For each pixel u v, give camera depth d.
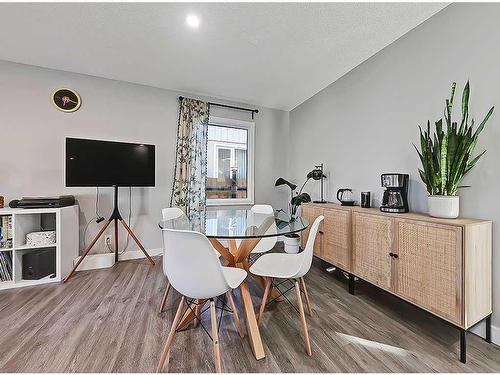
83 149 2.63
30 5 1.75
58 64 2.67
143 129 3.23
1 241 2.27
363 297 2.17
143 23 1.97
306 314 1.88
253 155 4.01
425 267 1.60
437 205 1.65
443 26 1.84
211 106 3.69
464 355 1.37
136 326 1.68
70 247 2.63
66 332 1.60
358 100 2.70
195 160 3.47
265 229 1.76
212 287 1.23
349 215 2.27
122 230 3.15
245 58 2.52
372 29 2.07
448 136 1.59
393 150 2.27
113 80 3.06
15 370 1.27
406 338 1.59
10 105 2.62
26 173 2.68
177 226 1.87
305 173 3.78
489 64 1.58
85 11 1.82
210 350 1.45
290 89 3.34
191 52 2.41
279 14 1.87
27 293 2.17
